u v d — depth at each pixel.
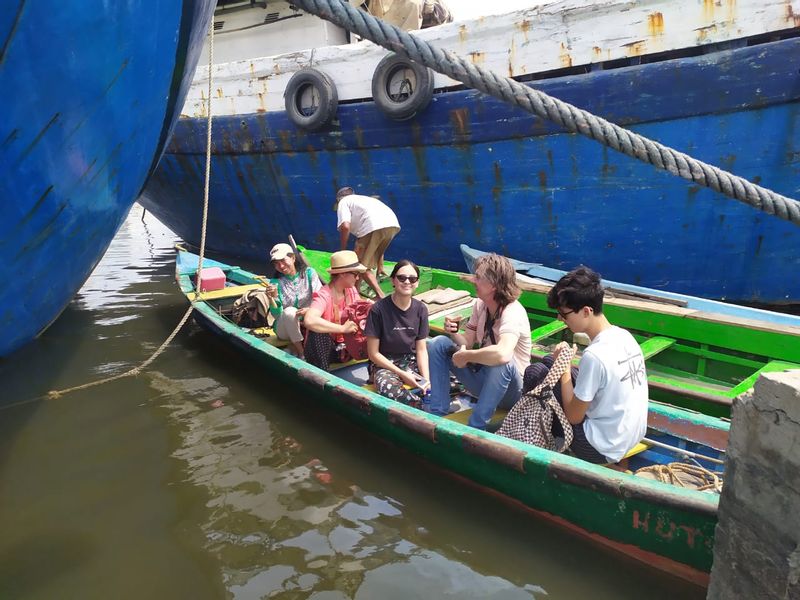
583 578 2.63
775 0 4.95
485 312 3.41
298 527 3.05
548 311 5.55
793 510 1.62
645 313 4.81
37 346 5.95
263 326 5.57
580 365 2.72
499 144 6.43
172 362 5.43
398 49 2.48
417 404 3.73
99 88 2.70
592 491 2.58
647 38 5.48
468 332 3.53
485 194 6.79
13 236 2.84
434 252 7.59
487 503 3.15
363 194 7.62
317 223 8.37
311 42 8.66
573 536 2.83
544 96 2.59
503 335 3.17
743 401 1.78
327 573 2.72
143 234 14.98
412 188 7.22
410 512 3.15
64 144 2.73
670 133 5.64
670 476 2.90
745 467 1.79
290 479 3.49
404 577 2.68
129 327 6.53
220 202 9.23
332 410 4.13
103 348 5.87
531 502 2.91
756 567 1.78
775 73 5.07
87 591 2.65
